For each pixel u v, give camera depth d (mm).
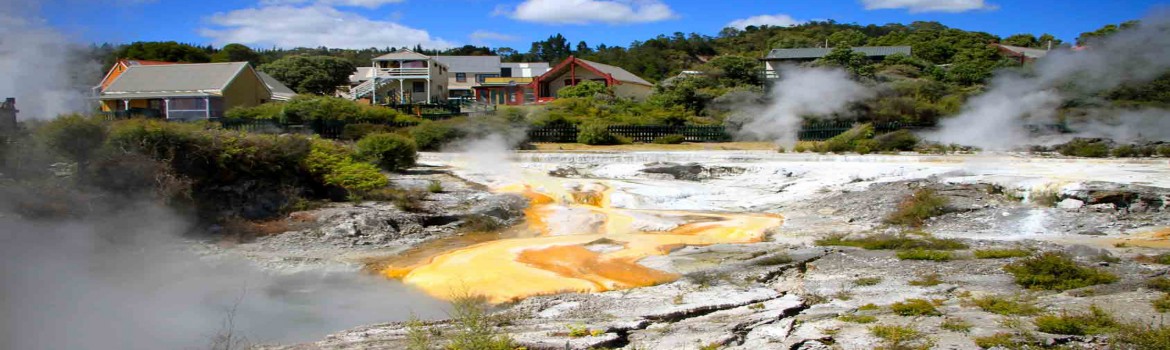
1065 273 11633
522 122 39688
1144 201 17750
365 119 38688
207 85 45531
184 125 19797
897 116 43906
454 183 23562
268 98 51344
